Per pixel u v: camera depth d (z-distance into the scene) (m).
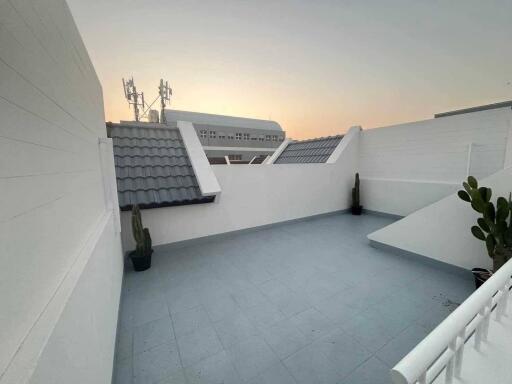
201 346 2.41
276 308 3.05
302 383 2.00
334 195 8.18
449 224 3.89
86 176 1.96
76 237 1.50
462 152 6.20
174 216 5.10
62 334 0.90
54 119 1.24
